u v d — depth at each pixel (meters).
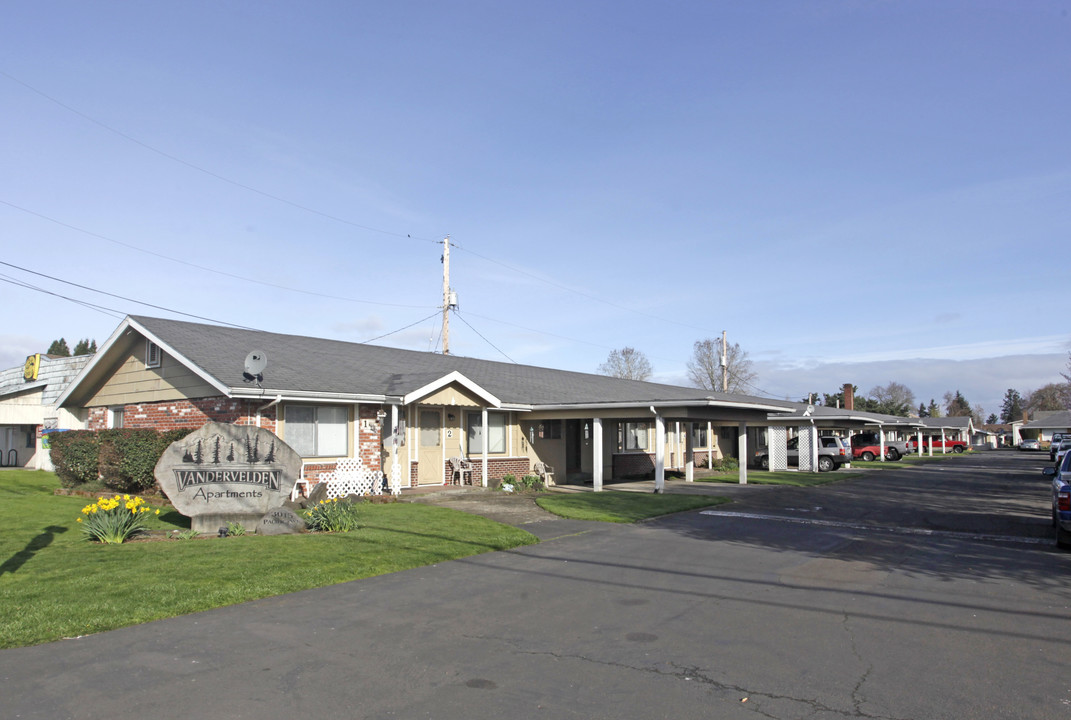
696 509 18.03
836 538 13.46
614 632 7.12
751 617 7.72
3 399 26.41
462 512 15.66
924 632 7.19
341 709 5.16
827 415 36.34
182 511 12.40
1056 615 7.88
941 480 29.94
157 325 18.52
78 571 9.20
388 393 18.30
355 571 9.70
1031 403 133.50
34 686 5.53
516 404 22.53
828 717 5.10
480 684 5.68
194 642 6.65
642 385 35.84
